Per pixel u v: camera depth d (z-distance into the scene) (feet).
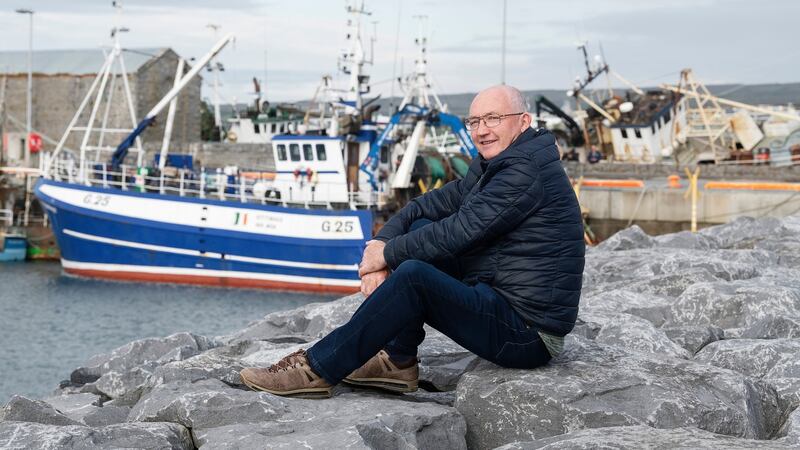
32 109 240.53
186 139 243.81
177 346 25.07
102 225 115.75
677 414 14.90
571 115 200.64
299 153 113.39
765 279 27.81
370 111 117.80
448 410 15.67
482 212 15.42
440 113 116.06
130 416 16.38
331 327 25.93
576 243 15.72
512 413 15.52
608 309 25.30
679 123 184.55
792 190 108.88
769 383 17.12
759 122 201.57
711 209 110.32
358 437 13.83
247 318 96.99
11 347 83.82
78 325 94.32
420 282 15.38
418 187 122.01
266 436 14.48
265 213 111.04
